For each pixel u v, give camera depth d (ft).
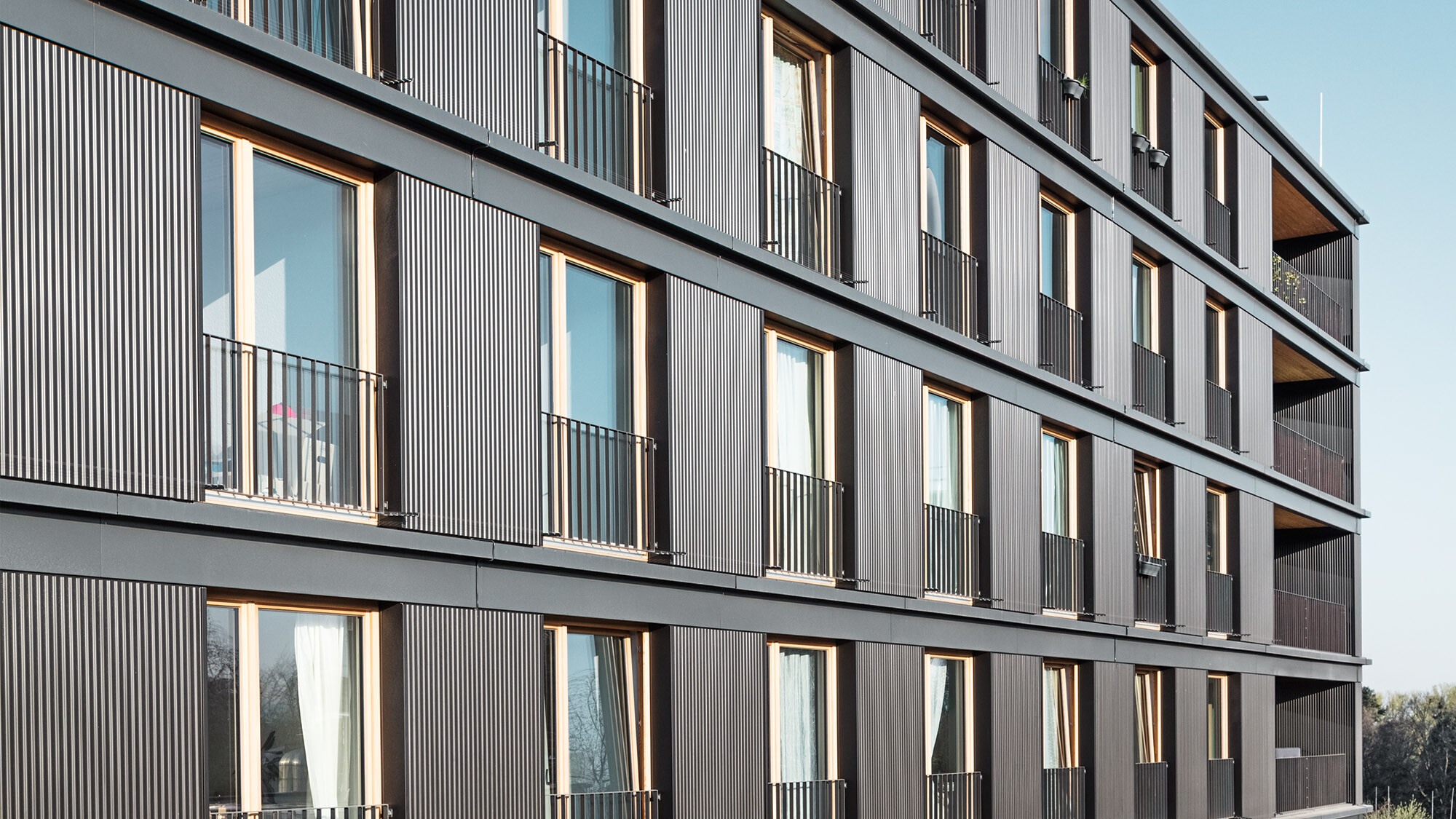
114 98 27.35
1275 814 79.10
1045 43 62.13
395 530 31.99
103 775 26.43
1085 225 62.23
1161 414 68.59
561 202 37.09
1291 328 84.84
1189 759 68.44
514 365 35.35
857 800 45.96
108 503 26.76
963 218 54.95
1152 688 67.87
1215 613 73.67
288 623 31.07
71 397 26.35
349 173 32.68
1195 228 72.74
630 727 39.37
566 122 38.17
